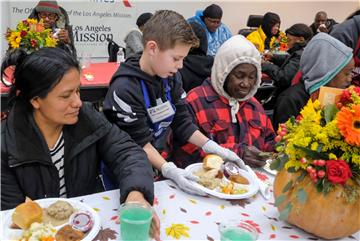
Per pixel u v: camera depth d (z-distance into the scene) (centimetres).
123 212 87
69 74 102
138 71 136
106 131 120
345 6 776
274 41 467
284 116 193
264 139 172
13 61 110
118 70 139
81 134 116
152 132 146
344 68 176
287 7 704
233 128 167
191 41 129
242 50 153
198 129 159
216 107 166
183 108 155
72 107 106
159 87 141
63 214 92
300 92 192
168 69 131
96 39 534
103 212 99
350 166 85
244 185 120
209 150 144
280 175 96
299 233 96
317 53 181
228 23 649
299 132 87
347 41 213
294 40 349
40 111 108
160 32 126
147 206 92
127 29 555
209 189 113
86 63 367
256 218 102
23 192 111
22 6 459
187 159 160
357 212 86
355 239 94
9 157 106
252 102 173
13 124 108
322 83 180
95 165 122
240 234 85
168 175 121
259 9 674
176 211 102
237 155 141
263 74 304
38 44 262
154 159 129
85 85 288
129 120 133
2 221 89
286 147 91
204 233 92
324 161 83
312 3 732
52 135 112
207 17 474
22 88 106
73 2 502
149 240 87
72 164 116
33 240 81
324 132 83
